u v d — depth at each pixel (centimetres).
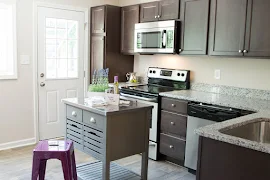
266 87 328
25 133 418
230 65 359
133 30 435
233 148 160
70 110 294
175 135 347
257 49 295
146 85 440
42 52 425
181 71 407
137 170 336
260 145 148
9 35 392
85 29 471
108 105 272
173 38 368
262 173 148
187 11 358
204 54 344
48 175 312
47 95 437
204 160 174
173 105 346
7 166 335
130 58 484
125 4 490
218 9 326
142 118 278
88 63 480
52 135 448
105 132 250
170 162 363
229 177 163
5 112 395
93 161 355
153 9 401
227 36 320
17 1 390
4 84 391
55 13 432
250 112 274
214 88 376
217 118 298
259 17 291
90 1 470
